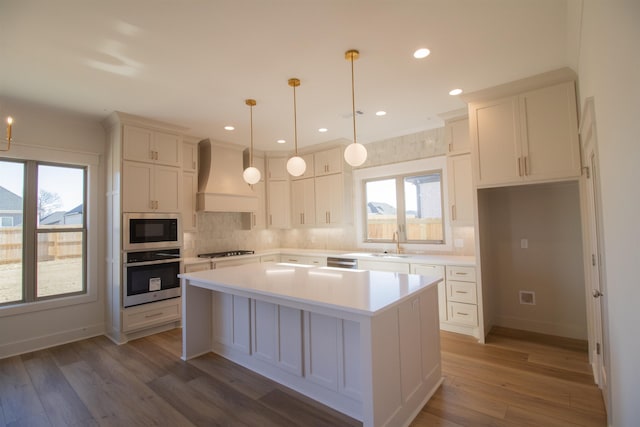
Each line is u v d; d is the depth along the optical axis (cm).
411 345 220
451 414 214
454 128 382
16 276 343
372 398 177
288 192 565
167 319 396
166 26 209
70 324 367
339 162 501
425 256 424
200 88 303
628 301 119
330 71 276
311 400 237
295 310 252
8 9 187
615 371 153
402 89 316
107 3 185
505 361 291
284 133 459
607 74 127
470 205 371
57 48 231
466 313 355
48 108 344
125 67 261
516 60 262
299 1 187
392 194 493
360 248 518
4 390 256
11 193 343
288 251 541
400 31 220
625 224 116
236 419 214
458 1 190
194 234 489
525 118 305
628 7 95
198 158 493
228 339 311
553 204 357
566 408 217
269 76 282
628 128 103
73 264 380
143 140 384
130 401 237
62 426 210
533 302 368
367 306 183
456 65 269
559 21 210
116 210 369
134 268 370
